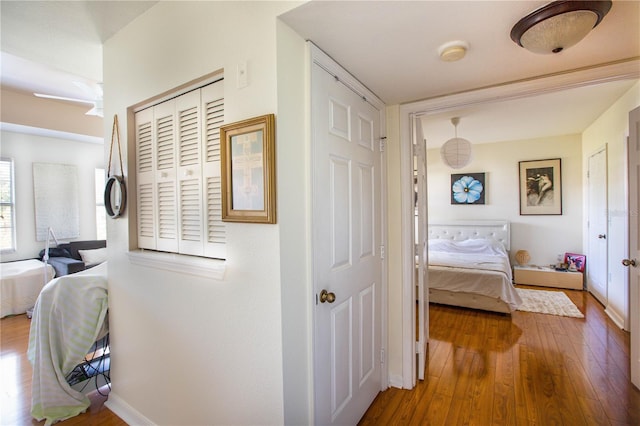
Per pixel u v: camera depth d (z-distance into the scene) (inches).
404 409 77.4
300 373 51.2
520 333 122.3
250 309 50.2
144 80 68.7
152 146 71.4
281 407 47.4
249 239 50.0
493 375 92.4
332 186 60.2
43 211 190.4
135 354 73.8
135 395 74.6
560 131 177.3
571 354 104.0
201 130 60.8
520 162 201.5
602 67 64.7
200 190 61.6
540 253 197.9
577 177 186.2
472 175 215.3
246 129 48.8
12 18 67.5
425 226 102.0
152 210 72.4
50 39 76.9
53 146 194.4
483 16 47.1
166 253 69.4
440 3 43.7
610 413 74.4
